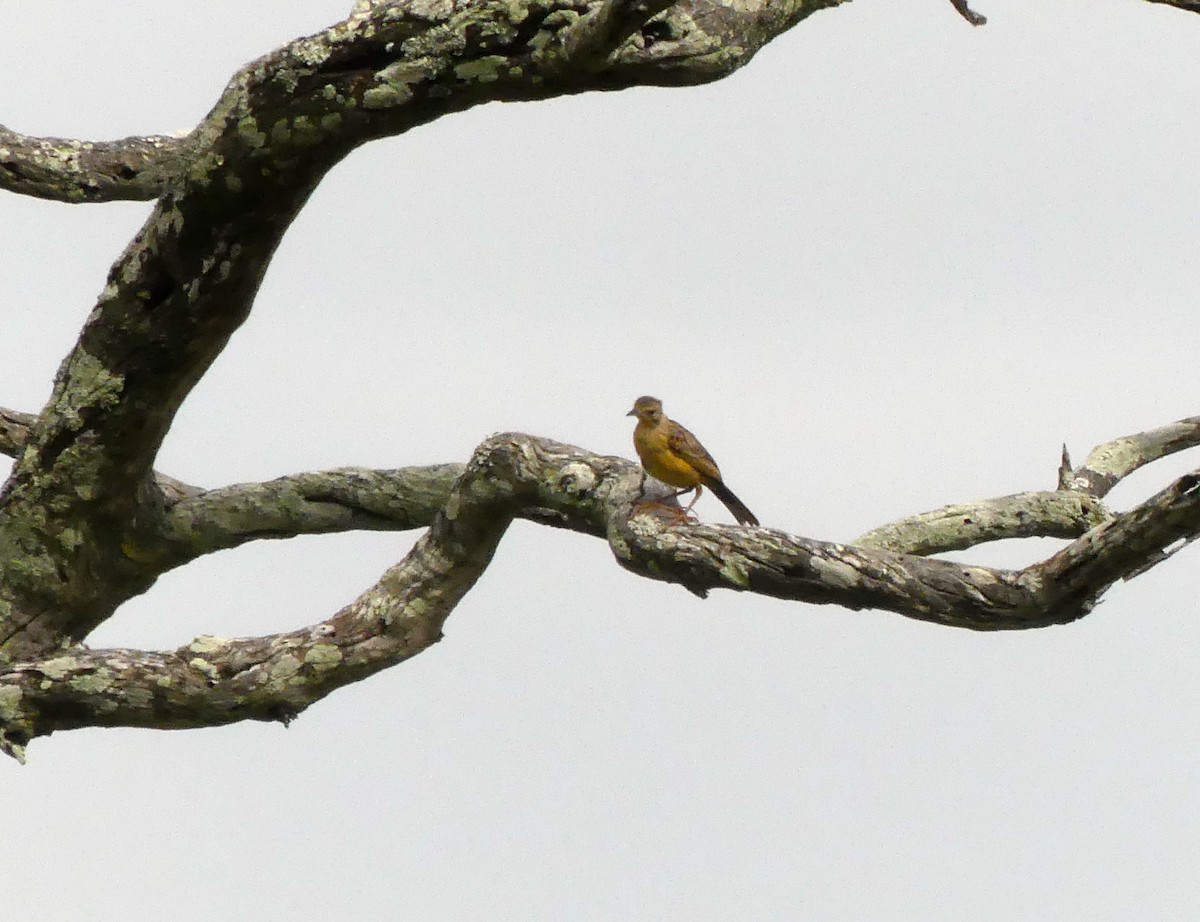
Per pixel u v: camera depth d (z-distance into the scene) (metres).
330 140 10.59
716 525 9.74
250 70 10.55
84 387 12.13
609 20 9.20
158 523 13.40
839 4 11.19
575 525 13.07
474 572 11.92
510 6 9.88
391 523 14.03
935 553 14.17
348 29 10.28
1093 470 14.89
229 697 12.30
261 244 11.30
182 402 12.48
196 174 10.88
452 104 10.36
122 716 12.57
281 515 13.74
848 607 9.45
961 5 11.65
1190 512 8.25
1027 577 9.02
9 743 12.59
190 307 11.58
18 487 12.82
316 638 12.23
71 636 13.56
